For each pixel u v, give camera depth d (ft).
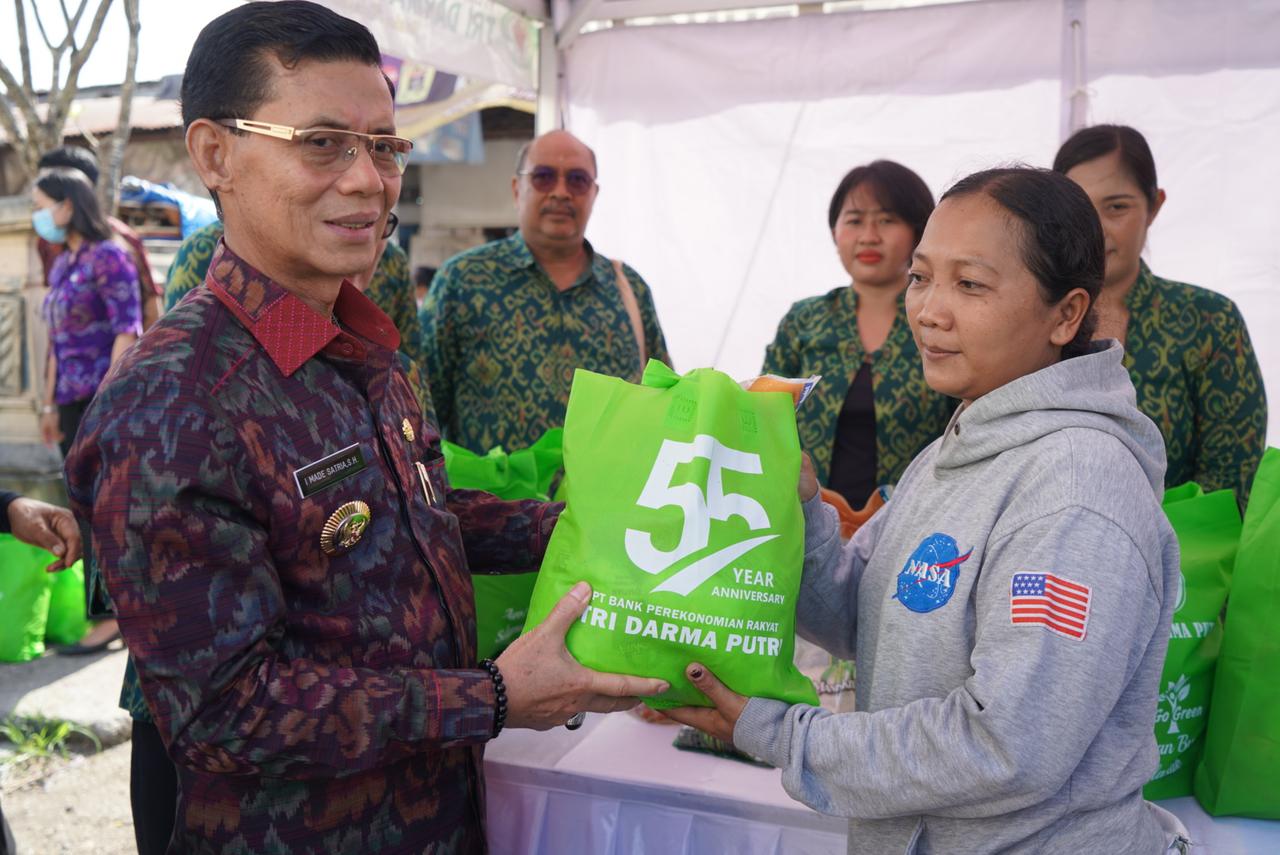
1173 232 10.23
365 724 3.31
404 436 3.96
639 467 3.95
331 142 3.43
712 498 3.84
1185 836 4.00
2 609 12.55
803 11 11.14
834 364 8.09
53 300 13.82
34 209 15.74
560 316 8.95
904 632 3.64
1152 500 3.44
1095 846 3.43
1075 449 3.38
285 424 3.44
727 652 3.69
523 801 5.16
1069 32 10.30
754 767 5.17
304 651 3.48
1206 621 4.81
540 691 3.61
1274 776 4.57
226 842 3.54
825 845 4.73
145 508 3.09
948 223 3.66
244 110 3.40
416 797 3.78
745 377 11.93
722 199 11.67
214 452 3.20
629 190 11.91
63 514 5.47
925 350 3.81
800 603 4.40
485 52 10.82
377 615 3.60
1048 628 3.16
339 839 3.59
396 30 9.30
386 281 7.42
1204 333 7.00
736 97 11.46
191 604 3.14
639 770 5.10
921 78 10.86
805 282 11.60
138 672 3.21
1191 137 10.06
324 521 3.47
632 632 3.68
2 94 17.90
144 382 3.22
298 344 3.54
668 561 3.72
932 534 3.67
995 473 3.58
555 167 8.67
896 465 7.91
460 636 3.91
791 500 4.00
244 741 3.19
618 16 11.39
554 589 3.87
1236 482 6.99
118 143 18.35
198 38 3.53
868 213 7.93
